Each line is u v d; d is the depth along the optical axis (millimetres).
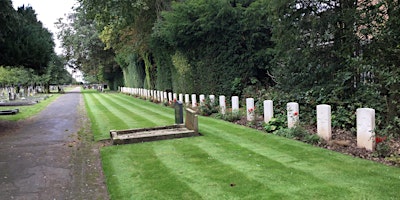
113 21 17391
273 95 11172
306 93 9695
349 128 7965
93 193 4875
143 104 22141
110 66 49094
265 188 4609
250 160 6145
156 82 27359
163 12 18016
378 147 5949
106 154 7129
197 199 4348
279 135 8312
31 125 12703
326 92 9289
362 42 8602
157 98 23891
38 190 5055
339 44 9438
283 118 9289
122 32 24000
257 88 15258
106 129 10852
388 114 7125
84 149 7906
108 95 37625
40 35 14625
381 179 4738
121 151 7355
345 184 4605
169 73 22922
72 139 9359
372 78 8336
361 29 8125
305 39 10078
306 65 10328
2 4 10992
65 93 46219
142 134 8992
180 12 17016
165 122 12344
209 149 7223
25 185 5297
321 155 6203
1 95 37719
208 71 17359
